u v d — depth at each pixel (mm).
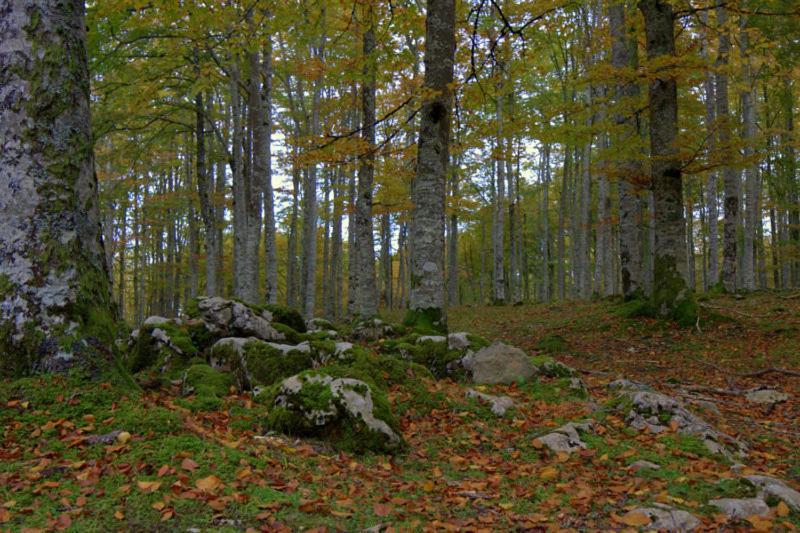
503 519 3258
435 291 8742
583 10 19547
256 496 2980
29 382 3729
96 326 4105
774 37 15625
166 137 18297
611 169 12695
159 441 3387
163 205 23578
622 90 14141
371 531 2818
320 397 4422
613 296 17500
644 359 9914
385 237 29859
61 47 4188
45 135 4062
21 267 3922
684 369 9156
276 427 4398
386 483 3703
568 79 12930
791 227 23672
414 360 7211
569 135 12359
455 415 5289
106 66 11281
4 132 4023
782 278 27875
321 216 28000
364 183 14078
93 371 3977
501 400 5711
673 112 11758
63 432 3375
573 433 4871
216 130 16266
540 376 6859
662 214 11914
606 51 17016
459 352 7145
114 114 13172
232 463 3330
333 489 3375
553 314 16469
